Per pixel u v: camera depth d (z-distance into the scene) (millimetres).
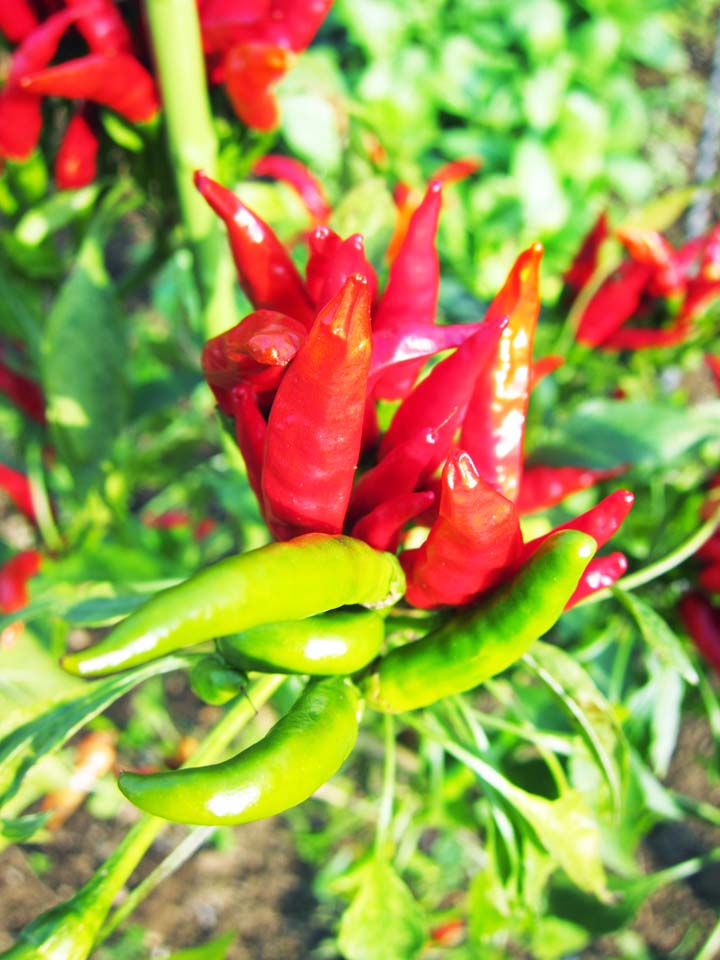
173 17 205
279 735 151
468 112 744
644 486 290
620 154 758
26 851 469
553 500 248
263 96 223
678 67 826
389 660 178
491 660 167
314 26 226
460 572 166
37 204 253
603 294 293
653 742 256
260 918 462
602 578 186
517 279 170
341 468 157
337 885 206
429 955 394
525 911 216
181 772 140
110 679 182
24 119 232
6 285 272
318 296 190
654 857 472
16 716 181
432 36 767
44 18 231
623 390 324
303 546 147
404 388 191
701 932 446
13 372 303
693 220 726
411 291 182
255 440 174
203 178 182
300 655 161
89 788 320
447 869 408
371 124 282
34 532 350
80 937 165
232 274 272
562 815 194
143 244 682
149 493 572
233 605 135
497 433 180
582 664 275
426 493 165
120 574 276
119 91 219
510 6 761
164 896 466
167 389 310
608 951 442
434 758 285
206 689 170
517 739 263
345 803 380
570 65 760
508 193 689
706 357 305
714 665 258
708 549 255
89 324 255
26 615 218
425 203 178
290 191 282
